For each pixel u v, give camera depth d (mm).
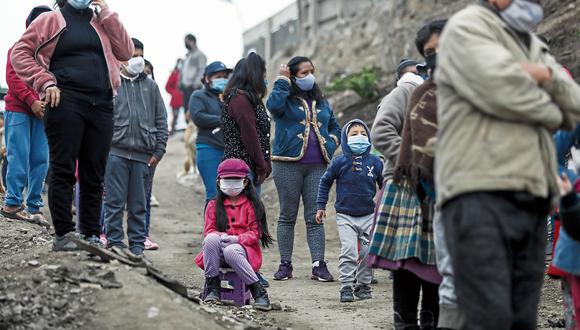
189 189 16969
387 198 5465
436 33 5270
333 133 9297
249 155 8062
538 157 4027
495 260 3912
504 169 3951
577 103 4219
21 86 8586
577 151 5078
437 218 4895
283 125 9000
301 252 11148
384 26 19844
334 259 10609
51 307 5086
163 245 11453
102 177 6414
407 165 5145
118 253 6047
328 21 23391
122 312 5047
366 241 7902
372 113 16516
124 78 8578
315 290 8328
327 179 8219
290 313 6969
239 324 5508
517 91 3914
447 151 4066
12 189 8805
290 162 8930
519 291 4176
